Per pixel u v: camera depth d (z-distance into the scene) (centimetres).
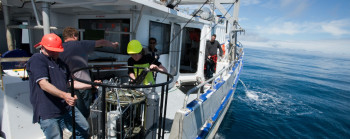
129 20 379
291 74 2122
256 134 556
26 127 227
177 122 212
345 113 834
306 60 5459
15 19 545
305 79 1827
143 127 235
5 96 206
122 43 397
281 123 643
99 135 210
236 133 550
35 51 538
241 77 1479
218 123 420
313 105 902
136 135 226
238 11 505
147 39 409
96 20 429
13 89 210
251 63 2983
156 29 436
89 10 385
